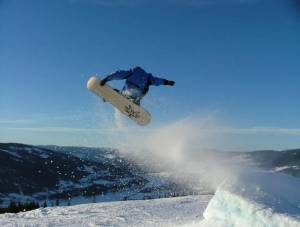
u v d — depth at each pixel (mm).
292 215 5816
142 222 11703
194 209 14711
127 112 9695
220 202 7270
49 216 14195
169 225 10211
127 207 15844
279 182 7488
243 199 6590
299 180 7867
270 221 5793
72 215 14266
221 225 6734
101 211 15039
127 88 9305
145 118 9656
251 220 6168
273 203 6438
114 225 11469
